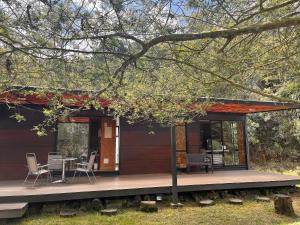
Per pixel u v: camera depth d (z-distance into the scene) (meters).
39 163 8.84
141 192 7.09
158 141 10.50
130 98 4.36
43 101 7.96
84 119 9.91
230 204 7.39
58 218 6.10
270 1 3.47
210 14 3.18
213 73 3.71
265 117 16.47
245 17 3.46
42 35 2.54
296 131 15.38
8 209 5.53
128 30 2.79
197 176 9.34
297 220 6.10
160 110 4.97
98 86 3.44
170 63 3.63
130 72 3.62
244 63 4.24
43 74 3.17
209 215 6.42
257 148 16.83
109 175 9.66
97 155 9.97
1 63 2.96
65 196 6.41
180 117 5.43
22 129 8.91
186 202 7.55
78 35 2.61
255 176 9.24
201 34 2.68
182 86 4.36
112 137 10.26
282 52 4.28
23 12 2.40
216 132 11.62
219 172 10.59
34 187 7.11
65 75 3.13
